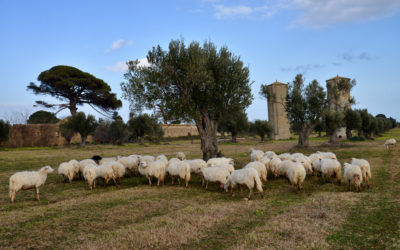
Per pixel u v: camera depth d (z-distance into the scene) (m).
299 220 6.78
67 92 55.28
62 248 5.59
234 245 5.43
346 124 42.34
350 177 10.28
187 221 7.09
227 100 18.28
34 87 54.75
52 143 54.16
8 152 36.34
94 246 5.52
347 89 35.16
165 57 16.84
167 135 73.69
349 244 5.28
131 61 16.94
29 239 6.05
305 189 11.00
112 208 8.51
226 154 27.72
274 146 37.81
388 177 12.67
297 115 32.72
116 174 12.93
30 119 63.66
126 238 5.92
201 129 18.28
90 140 59.59
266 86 35.03
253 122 62.09
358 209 7.57
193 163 13.13
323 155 15.81
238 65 18.25
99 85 58.12
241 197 10.01
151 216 7.82
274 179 13.55
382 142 36.78
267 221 6.90
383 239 5.45
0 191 11.88
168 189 11.55
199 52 16.81
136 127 51.62
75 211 8.23
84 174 12.05
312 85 32.59
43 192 11.59
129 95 16.94
